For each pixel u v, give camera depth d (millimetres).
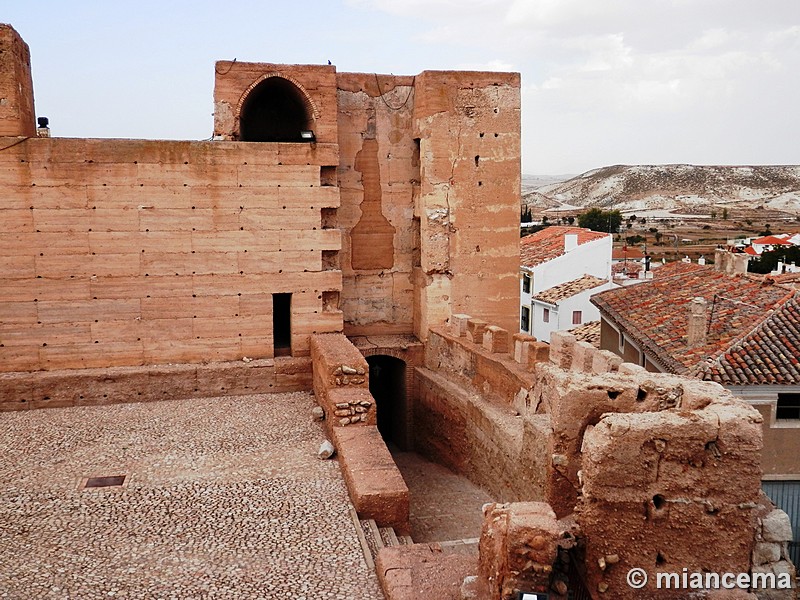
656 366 24578
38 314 23688
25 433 20703
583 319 47781
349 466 17109
